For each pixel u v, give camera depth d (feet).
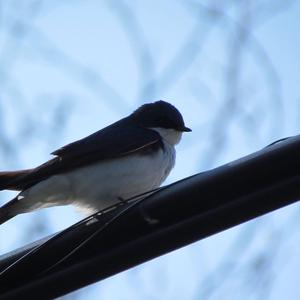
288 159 22.26
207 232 23.89
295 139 22.34
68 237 25.12
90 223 25.16
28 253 25.21
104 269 25.08
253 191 22.80
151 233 24.25
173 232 24.11
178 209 23.68
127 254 24.77
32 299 25.52
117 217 24.43
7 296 25.55
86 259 24.91
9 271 25.25
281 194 22.71
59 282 25.31
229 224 23.61
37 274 25.22
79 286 25.39
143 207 24.11
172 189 23.80
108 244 24.63
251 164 22.65
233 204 23.17
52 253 25.09
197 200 23.39
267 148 22.74
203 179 23.30
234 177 22.84
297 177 22.34
